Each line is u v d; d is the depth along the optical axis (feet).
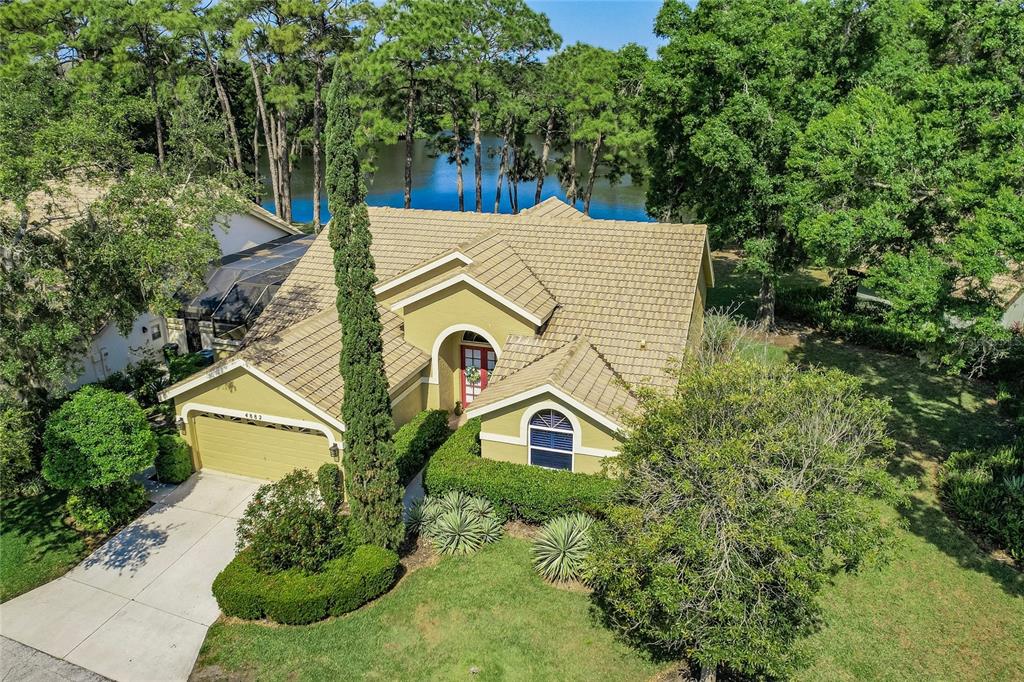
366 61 154.71
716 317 96.68
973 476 67.51
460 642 50.88
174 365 91.40
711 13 111.96
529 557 59.82
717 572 39.70
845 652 50.26
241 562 55.93
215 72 178.81
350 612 54.03
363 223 51.78
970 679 48.01
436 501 64.44
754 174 97.14
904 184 68.44
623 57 174.91
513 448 66.28
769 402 46.44
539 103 183.21
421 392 82.38
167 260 64.59
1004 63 70.59
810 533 40.91
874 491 47.16
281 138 177.17
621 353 73.15
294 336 74.90
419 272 80.79
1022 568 58.49
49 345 60.49
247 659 49.78
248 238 122.93
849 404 53.47
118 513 64.59
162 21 147.33
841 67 96.63
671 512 44.34
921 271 65.77
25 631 52.65
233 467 74.54
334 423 66.69
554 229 90.43
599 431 62.28
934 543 61.72
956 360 71.72
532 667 48.70
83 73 143.64
